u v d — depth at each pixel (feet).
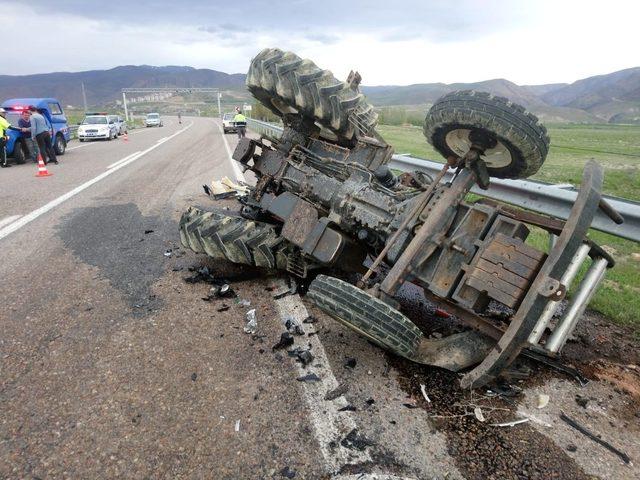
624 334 12.71
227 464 7.50
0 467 7.32
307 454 7.77
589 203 8.43
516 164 10.18
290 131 16.71
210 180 34.99
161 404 8.89
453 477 7.43
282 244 14.32
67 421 8.37
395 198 12.27
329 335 11.78
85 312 12.67
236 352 10.85
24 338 11.20
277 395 9.29
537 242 19.25
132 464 7.45
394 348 9.25
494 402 9.45
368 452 7.86
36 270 15.72
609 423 9.05
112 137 84.43
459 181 10.27
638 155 61.16
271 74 14.61
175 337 11.46
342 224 12.80
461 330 12.64
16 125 46.03
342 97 14.73
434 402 9.34
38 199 27.40
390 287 9.54
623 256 18.52
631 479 7.64
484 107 8.99
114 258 17.06
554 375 10.64
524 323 8.20
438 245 9.99
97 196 28.48
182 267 16.26
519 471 7.65
